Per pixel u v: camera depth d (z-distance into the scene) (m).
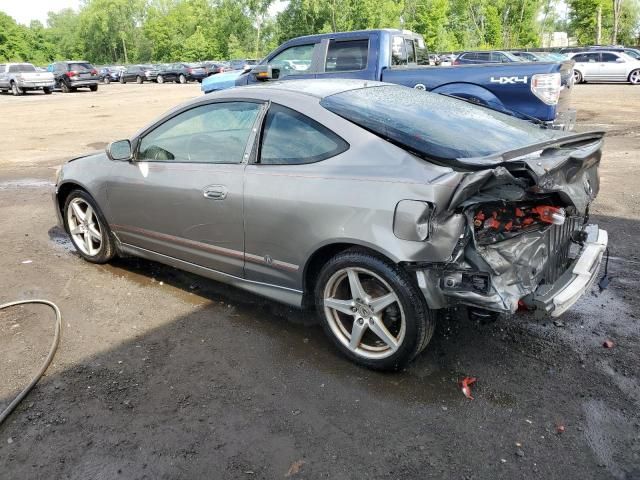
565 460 2.45
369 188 2.86
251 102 3.56
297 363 3.26
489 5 65.88
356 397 2.93
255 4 72.69
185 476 2.40
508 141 3.29
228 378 3.12
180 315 3.89
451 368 3.18
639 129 11.95
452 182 2.63
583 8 52.59
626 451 2.50
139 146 4.18
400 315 3.00
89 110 20.06
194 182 3.71
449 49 61.72
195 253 3.90
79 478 2.39
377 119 3.19
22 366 3.24
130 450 2.55
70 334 3.63
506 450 2.52
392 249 2.76
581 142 3.41
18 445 2.60
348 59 8.72
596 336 3.50
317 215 3.05
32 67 30.20
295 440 2.61
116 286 4.40
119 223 4.42
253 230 3.42
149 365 3.26
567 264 3.46
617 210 6.16
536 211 2.93
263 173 3.34
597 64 25.50
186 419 2.77
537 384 3.01
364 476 2.38
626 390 2.94
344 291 3.30
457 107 3.79
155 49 86.00
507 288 2.79
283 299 3.49
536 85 7.20
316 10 55.00
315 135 3.22
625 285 4.23
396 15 57.53
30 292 4.30
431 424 2.70
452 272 2.79
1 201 7.20
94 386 3.05
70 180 4.69
